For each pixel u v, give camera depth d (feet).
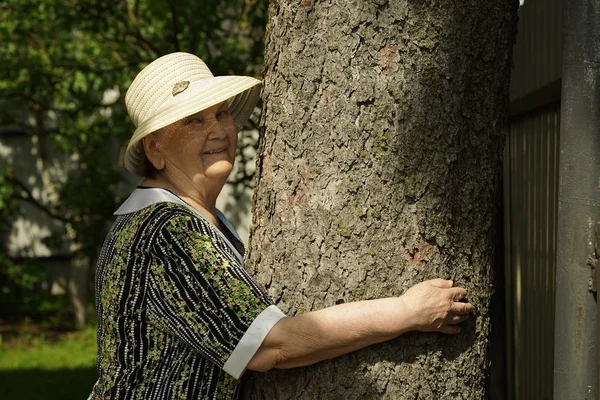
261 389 7.48
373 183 7.13
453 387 7.20
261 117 7.76
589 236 7.30
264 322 6.86
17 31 24.77
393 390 7.09
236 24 23.80
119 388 7.19
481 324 7.34
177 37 21.06
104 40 23.98
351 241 7.15
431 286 6.99
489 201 7.40
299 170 7.32
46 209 29.84
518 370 12.37
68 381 23.99
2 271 32.42
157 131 7.77
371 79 7.13
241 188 28.78
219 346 6.89
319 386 7.17
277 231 7.41
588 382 7.35
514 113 12.34
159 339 7.18
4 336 30.25
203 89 7.57
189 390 7.21
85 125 29.48
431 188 7.14
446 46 7.16
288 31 7.41
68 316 33.32
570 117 7.43
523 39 11.94
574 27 7.36
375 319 6.84
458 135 7.20
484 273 7.41
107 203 28.50
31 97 26.89
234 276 6.97
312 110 7.27
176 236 7.13
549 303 10.71
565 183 7.50
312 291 7.24
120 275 7.22
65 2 22.88
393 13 7.11
